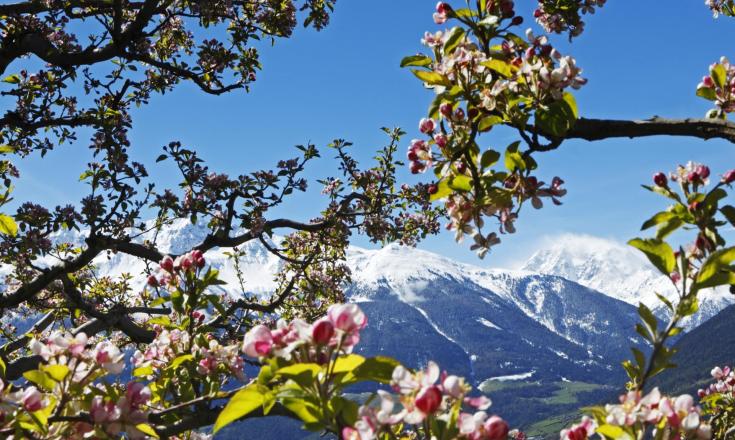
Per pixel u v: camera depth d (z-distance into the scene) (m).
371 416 2.23
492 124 3.72
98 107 12.56
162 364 4.70
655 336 2.73
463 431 2.18
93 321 12.20
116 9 11.65
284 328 2.58
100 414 3.22
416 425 2.30
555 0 5.02
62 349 3.31
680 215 3.25
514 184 3.83
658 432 2.58
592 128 3.86
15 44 11.81
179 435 4.71
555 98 3.53
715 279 2.68
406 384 2.26
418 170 3.89
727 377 8.27
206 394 4.48
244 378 4.59
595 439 2.73
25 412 3.12
